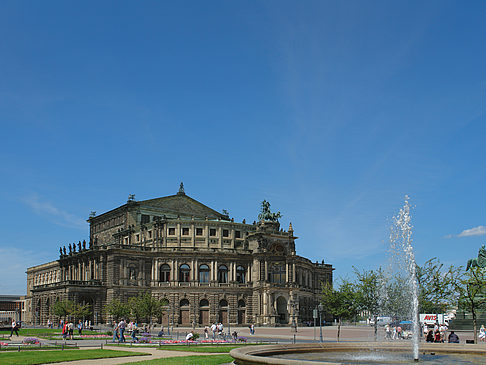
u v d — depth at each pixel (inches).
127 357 2144.4
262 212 7564.0
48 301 7037.4
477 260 4136.3
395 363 1620.3
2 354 2197.3
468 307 2883.9
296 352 1908.2
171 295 6668.3
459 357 1818.4
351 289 4173.2
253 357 1357.0
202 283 6771.7
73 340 3474.4
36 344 2854.3
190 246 6973.4
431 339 2539.4
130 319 6269.7
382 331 5408.5
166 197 7819.9
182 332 5364.2
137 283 6668.3
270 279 6948.8
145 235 7253.9
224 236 7170.3
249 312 6865.2
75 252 7647.6
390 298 4185.5
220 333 4466.0
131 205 7504.9
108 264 6653.5
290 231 7229.3
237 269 6968.5
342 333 5017.2
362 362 1644.9
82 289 6466.5
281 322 6919.3
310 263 7805.1
